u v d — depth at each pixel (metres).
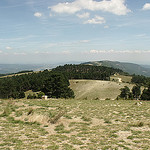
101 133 12.21
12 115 18.55
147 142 10.05
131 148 9.04
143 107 26.69
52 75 74.62
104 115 19.72
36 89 135.25
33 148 8.70
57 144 9.55
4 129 12.64
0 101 31.75
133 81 195.50
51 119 15.84
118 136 11.50
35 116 16.55
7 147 8.76
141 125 14.57
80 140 10.59
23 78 154.50
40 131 12.57
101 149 8.87
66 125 14.98
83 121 16.81
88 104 31.53
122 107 26.83
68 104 30.94
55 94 73.06
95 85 149.88
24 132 11.99
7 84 122.06
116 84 148.25
